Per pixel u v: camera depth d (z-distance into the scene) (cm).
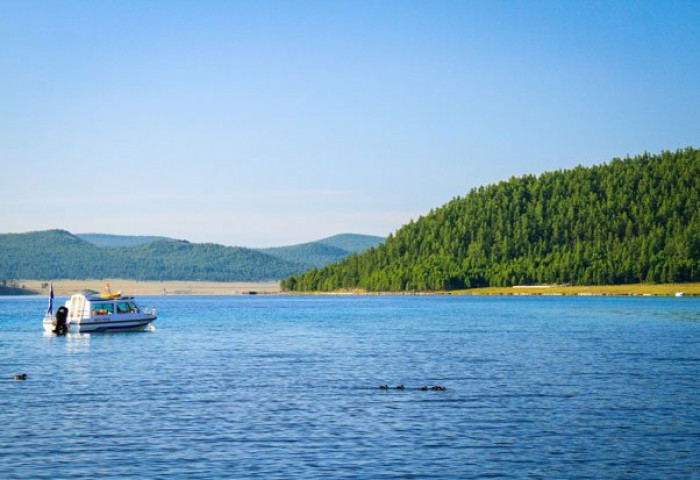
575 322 14788
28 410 5003
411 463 3706
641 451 3903
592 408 4994
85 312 11800
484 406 5084
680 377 6388
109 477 3500
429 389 5775
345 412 4897
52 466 3669
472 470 3594
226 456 3834
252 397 5484
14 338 11031
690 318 15950
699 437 4188
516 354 8325
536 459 3772
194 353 8712
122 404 5219
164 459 3781
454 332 12081
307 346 9588
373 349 9094
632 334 11300
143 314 12331
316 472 3569
